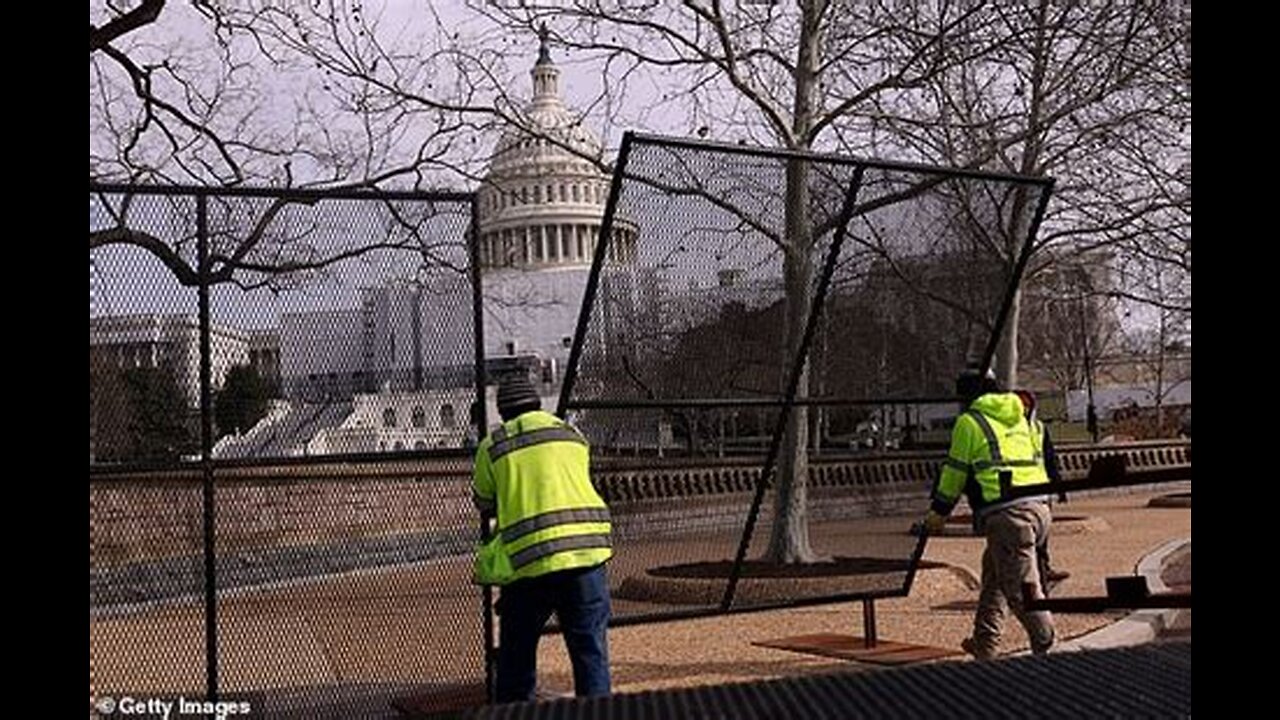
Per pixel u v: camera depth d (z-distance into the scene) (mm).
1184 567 15781
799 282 10039
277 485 7992
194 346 7754
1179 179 20812
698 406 9445
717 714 2832
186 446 7734
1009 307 10797
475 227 8164
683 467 9930
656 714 2863
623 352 9359
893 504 11312
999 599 8648
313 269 7965
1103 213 30266
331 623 8000
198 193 7633
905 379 10672
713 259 9656
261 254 7863
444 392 8125
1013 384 24875
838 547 11836
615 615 9742
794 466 12297
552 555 6863
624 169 8914
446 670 8094
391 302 8094
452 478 8250
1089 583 14469
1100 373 77250
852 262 10305
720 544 10125
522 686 6988
